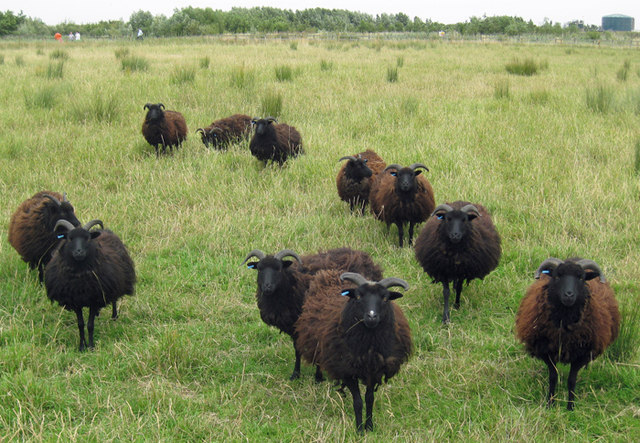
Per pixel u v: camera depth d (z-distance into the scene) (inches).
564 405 201.0
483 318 234.8
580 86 563.5
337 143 363.9
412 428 195.0
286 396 205.9
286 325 215.3
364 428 194.7
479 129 386.0
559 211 282.8
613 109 443.8
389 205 272.1
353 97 492.1
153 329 230.5
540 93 487.2
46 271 222.4
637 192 297.0
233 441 189.9
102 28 2190.0
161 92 498.0
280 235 274.7
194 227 281.6
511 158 336.8
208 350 220.8
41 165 328.8
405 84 569.0
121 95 482.3
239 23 2127.2
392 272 256.7
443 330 228.7
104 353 219.0
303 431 193.3
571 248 260.5
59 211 243.6
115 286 224.2
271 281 207.5
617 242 265.4
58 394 201.6
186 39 1382.9
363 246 272.7
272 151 343.9
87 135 378.9
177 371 210.7
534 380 209.3
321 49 1028.5
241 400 203.5
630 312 218.4
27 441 185.2
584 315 194.7
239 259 264.1
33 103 447.5
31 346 215.9
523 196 297.1
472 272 234.1
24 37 1670.8
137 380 208.7
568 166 322.3
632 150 338.3
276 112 433.4
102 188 313.7
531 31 2075.5
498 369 211.0
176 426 193.3
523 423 191.5
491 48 1167.6
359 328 189.3
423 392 205.8
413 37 1652.3
